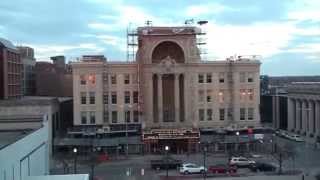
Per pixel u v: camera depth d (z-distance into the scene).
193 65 109.38
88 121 109.38
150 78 108.62
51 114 101.12
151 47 108.38
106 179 81.38
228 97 112.50
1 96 111.56
